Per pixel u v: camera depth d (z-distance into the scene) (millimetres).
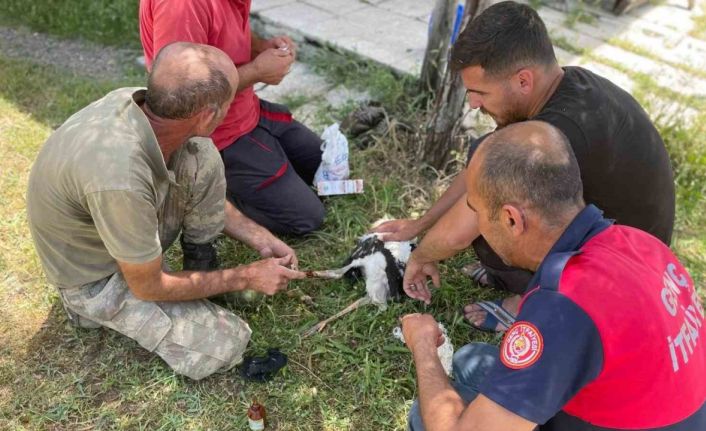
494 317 2801
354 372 2602
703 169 3791
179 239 3166
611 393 1467
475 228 2359
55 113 4039
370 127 3965
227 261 3076
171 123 2152
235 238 2893
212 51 2180
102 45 4945
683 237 3473
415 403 2104
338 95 4430
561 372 1402
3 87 4230
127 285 2396
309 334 2736
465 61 2199
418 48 4855
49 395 2447
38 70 4508
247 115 3160
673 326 1485
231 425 2391
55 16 5164
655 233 2568
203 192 2625
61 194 2145
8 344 2621
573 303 1421
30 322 2717
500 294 3008
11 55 4691
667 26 5840
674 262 1638
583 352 1399
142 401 2455
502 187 1532
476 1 3262
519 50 2133
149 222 2129
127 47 4953
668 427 1492
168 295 2346
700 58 5289
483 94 2264
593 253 1505
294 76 4637
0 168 3523
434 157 3652
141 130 2111
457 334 2799
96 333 2682
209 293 2451
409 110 4082
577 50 5184
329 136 3502
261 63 2904
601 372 1437
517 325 1475
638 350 1415
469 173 1623
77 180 2068
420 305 2889
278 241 2887
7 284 2875
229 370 2572
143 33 2854
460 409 1675
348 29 5031
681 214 3588
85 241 2299
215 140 3086
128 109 2139
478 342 2533
